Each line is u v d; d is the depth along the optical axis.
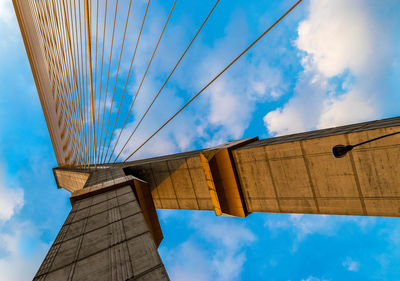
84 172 29.14
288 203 11.07
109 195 9.77
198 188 15.04
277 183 11.25
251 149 11.88
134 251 5.42
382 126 8.38
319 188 10.02
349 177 9.20
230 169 12.59
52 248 6.15
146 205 11.20
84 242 6.19
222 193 13.27
